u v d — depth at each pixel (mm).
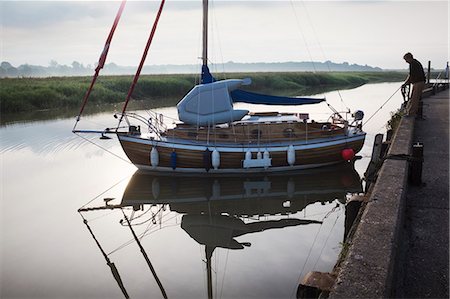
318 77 77000
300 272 7102
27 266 7527
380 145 10047
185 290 6613
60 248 8422
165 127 15023
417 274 3924
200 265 7555
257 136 13922
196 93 13703
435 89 25172
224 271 7223
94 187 12719
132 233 9352
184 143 13312
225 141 13805
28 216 10266
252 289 6547
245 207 11250
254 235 9039
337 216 10281
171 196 12156
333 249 8102
